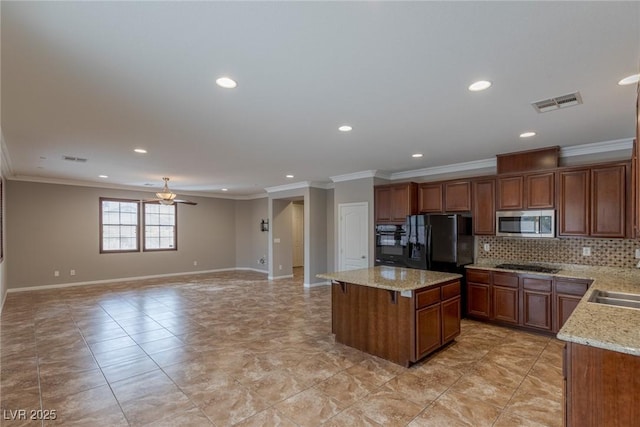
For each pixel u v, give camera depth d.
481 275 4.66
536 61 2.12
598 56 2.05
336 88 2.53
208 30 1.77
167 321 4.84
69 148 4.33
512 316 4.36
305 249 7.69
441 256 4.91
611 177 3.82
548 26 1.74
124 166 5.64
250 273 9.77
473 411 2.47
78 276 7.61
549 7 1.59
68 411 2.49
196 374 3.10
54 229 7.33
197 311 5.41
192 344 3.90
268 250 9.26
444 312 3.65
